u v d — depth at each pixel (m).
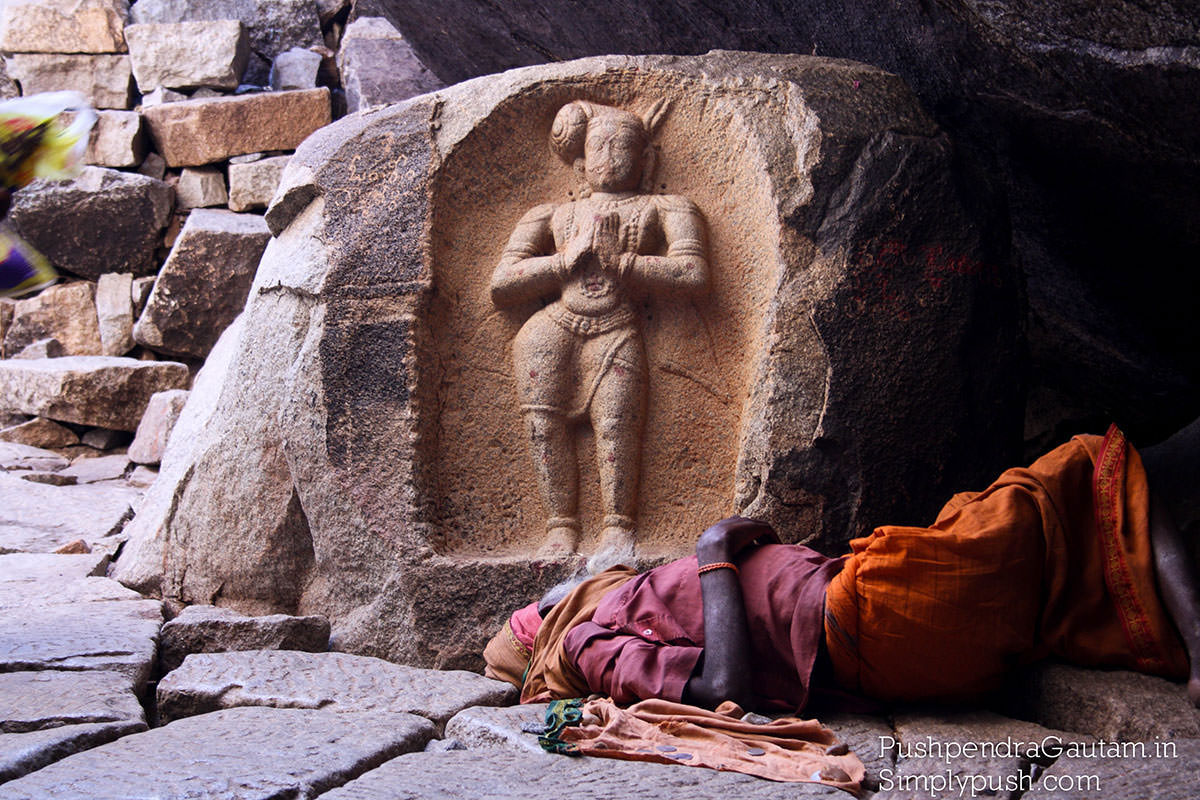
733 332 3.91
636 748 2.46
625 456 3.82
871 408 3.59
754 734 2.53
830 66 4.01
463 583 3.64
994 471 3.74
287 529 3.97
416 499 3.71
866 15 3.97
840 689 2.81
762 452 3.61
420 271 3.84
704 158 4.00
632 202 3.95
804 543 3.58
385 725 2.68
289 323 4.03
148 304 7.29
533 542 3.87
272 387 4.02
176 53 8.28
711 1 4.41
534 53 5.47
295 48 8.64
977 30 3.61
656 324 3.95
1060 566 2.76
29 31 8.23
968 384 3.71
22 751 2.39
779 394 3.61
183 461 4.48
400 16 5.85
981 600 2.65
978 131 4.24
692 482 3.87
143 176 7.77
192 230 7.24
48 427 7.01
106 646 3.31
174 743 2.50
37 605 3.91
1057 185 4.22
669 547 3.78
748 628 2.82
